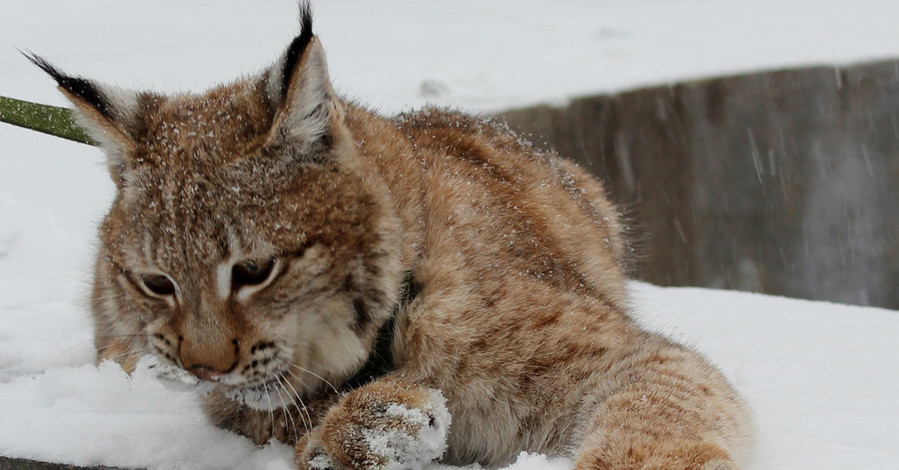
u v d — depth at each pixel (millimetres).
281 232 7156
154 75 26391
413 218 8031
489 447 7980
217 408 8516
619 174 24312
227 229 7113
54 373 9875
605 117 24156
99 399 9336
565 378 7770
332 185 7422
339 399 7719
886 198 24812
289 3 45062
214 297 7133
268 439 8258
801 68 24844
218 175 7242
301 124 7375
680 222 24703
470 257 8102
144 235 7355
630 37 32438
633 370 7633
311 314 7430
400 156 8422
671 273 24891
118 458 7723
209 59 29094
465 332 7824
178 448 7875
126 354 9711
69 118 8789
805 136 24781
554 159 11977
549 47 30875
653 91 24406
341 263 7422
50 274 15070
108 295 8594
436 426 7227
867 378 9492
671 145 24453
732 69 25156
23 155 21750
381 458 7008
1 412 8766
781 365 10039
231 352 7148
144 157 7555
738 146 24781
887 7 34594
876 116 24719
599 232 10664
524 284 8117
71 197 18938
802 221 24938
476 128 10820
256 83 7980
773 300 14297
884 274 24938
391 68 27391
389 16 41438
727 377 9133
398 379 7699
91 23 37812
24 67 27766
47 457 7727
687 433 6754
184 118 7820
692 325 12367
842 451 7293
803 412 8367
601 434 6875
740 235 24859
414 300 7934
